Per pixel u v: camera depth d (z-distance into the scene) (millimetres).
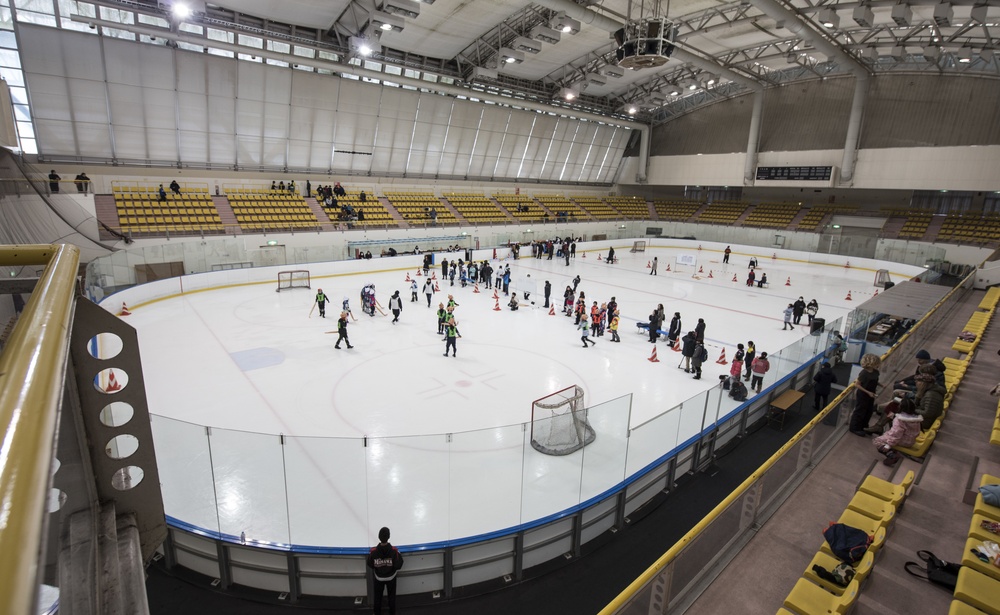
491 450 8148
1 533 545
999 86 34812
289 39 27406
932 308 15977
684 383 14805
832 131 42094
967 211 39250
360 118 35562
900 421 7781
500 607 7742
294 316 20859
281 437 7527
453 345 16359
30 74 24359
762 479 6492
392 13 24203
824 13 24703
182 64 27766
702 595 5500
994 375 10922
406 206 39000
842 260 37656
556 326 20484
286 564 7770
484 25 29312
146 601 2086
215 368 15086
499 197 46531
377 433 11523
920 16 26844
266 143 33031
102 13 24562
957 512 6555
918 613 5234
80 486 2473
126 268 21938
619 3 27828
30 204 20578
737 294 27500
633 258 41312
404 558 7734
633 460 9398
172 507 7941
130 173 28906
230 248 26188
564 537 8562
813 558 5832
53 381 1070
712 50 36812
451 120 40062
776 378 13586
